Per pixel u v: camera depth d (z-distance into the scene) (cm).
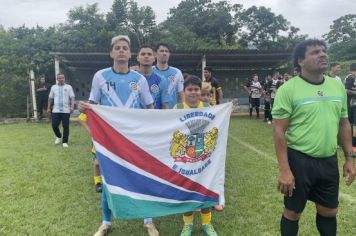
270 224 444
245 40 4066
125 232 429
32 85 1745
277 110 313
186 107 427
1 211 499
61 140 1070
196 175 394
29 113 1777
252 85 1667
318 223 339
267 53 1830
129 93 423
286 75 1405
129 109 380
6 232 433
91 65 2048
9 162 802
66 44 2359
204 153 398
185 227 410
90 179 657
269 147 930
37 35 2314
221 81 2256
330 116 309
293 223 329
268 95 1498
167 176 384
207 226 414
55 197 558
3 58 1797
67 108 1005
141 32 3188
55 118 1009
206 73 781
